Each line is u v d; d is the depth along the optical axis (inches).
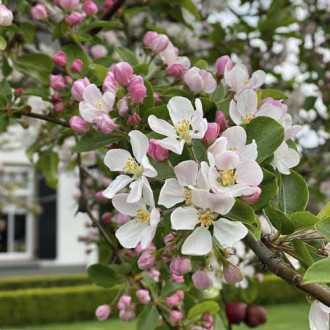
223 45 139.3
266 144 52.8
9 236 526.0
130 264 89.6
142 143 52.5
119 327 358.3
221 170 48.5
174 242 54.0
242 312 112.9
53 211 502.0
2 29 81.0
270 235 52.9
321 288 46.6
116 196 52.2
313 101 149.9
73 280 474.9
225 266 55.3
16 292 423.2
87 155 146.3
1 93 81.3
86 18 87.5
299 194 57.1
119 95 62.2
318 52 159.6
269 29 131.6
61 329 391.2
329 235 46.3
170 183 48.9
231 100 59.6
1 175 495.8
